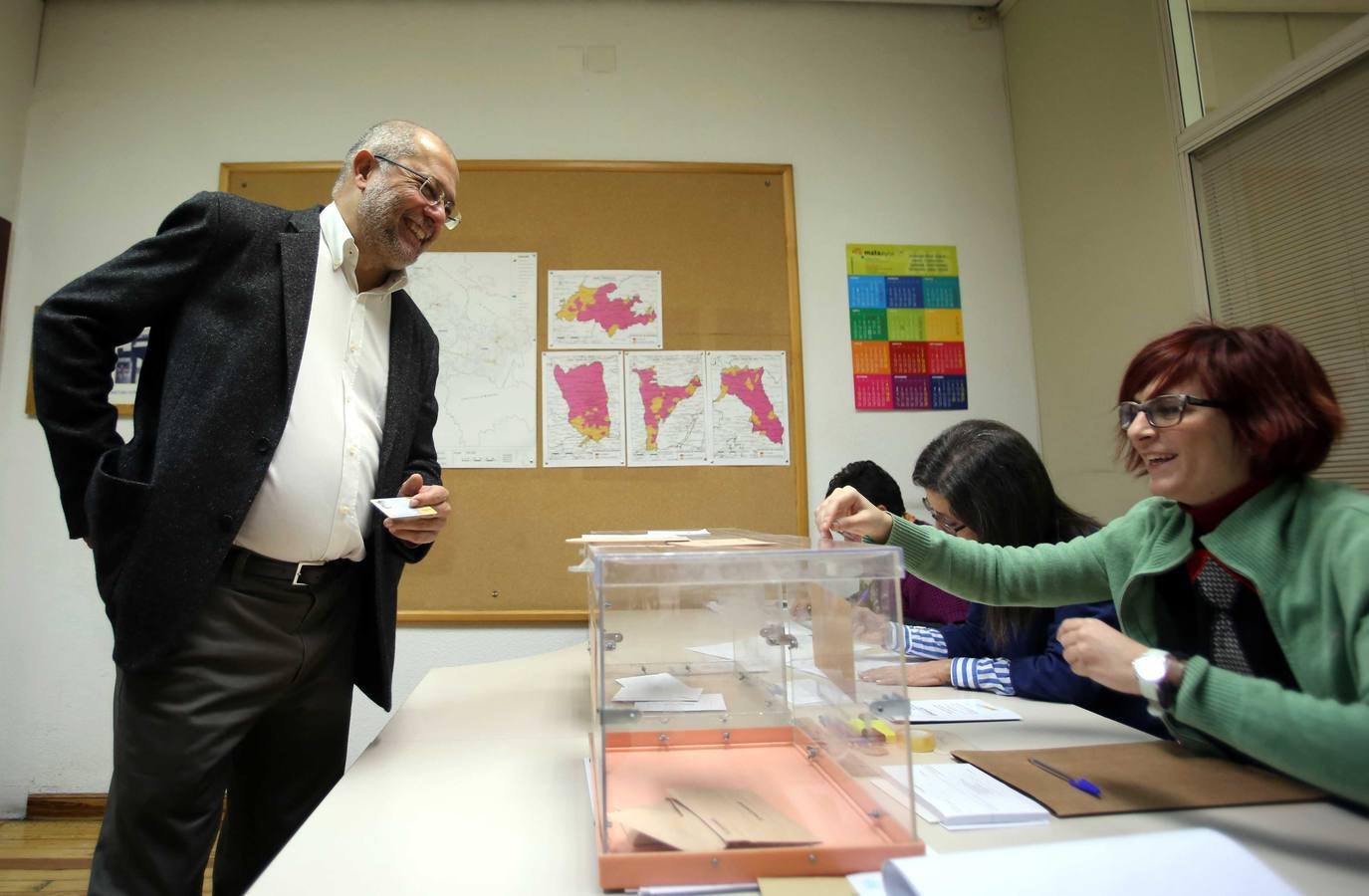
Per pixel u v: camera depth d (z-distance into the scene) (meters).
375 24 2.47
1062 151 2.41
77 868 1.86
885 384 2.51
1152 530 0.97
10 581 2.20
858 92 2.62
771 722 0.88
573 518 2.34
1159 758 0.85
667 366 2.42
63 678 2.18
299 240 1.20
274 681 1.12
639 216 2.46
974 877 0.50
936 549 1.11
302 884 0.61
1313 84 1.63
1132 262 2.14
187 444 1.04
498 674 1.47
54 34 2.39
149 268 1.08
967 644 1.45
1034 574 1.08
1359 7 1.54
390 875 0.62
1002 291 2.61
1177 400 0.83
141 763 1.01
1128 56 2.14
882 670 0.67
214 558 1.04
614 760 0.82
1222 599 0.89
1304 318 1.66
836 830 0.65
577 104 2.51
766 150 2.56
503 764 0.92
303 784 1.23
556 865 0.64
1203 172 1.92
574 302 2.41
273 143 2.40
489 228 2.41
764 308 2.47
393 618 1.31
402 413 1.32
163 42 2.41
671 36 2.57
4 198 2.26
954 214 2.62
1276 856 0.62
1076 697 1.13
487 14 2.51
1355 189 1.55
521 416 2.36
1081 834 0.66
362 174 1.28
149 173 2.36
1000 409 2.56
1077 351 2.37
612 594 0.82
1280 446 0.79
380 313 1.33
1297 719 0.62
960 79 2.67
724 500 2.39
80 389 1.04
